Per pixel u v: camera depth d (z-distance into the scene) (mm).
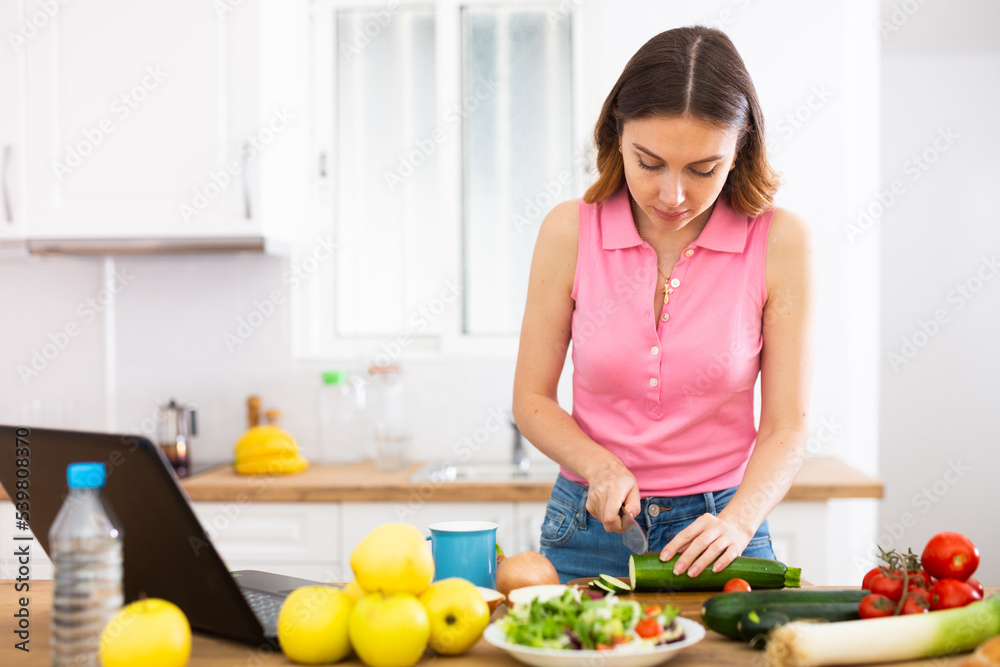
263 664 809
